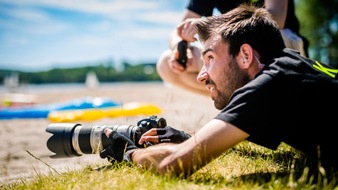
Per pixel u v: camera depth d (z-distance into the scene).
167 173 1.88
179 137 2.23
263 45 1.97
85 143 2.33
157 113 6.31
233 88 2.03
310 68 1.89
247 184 1.77
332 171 1.89
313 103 1.83
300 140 1.89
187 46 3.32
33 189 2.01
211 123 1.83
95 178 2.05
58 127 2.38
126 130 2.37
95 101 7.57
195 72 3.70
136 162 2.12
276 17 2.87
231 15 2.05
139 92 13.33
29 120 6.49
